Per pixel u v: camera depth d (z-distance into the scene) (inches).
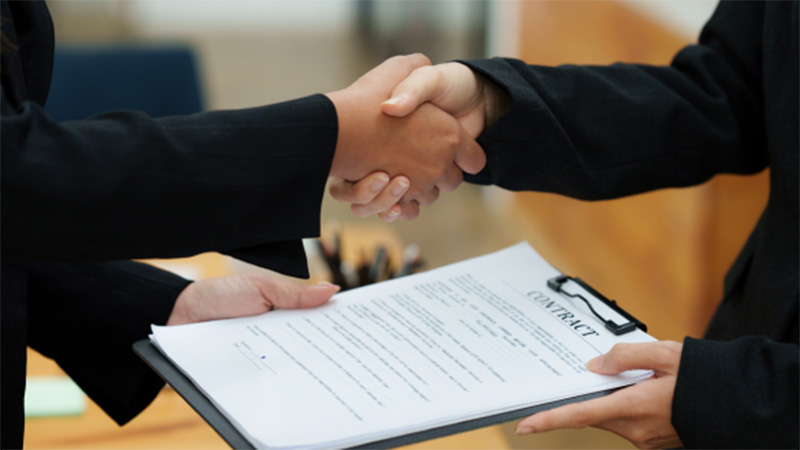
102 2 233.0
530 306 35.3
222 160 28.7
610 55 97.0
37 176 25.7
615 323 33.7
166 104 83.4
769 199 38.6
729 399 29.3
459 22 222.7
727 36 42.9
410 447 48.5
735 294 41.7
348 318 34.9
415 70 35.0
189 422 50.3
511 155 37.6
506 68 37.3
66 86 81.1
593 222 110.1
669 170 41.5
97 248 27.6
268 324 34.6
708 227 77.7
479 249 132.8
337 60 201.9
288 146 29.8
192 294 37.3
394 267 61.4
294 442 26.8
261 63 198.5
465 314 34.8
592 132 39.2
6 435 30.6
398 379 30.6
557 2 114.6
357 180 33.8
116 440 48.3
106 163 26.8
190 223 28.6
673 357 30.6
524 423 28.6
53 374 53.6
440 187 37.8
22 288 31.6
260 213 29.9
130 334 37.4
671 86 42.1
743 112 42.8
